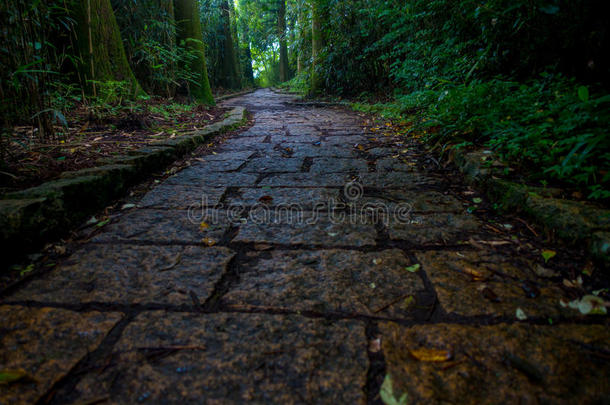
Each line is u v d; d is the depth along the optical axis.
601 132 1.87
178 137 3.63
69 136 3.34
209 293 1.32
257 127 5.33
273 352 1.03
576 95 2.41
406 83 6.39
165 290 1.34
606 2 2.52
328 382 0.93
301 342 1.07
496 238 1.71
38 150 2.62
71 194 1.88
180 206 2.18
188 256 1.59
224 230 1.85
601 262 1.40
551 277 1.38
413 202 2.21
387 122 5.20
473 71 3.92
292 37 11.06
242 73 22.31
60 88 4.08
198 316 1.19
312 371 0.96
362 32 7.96
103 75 4.97
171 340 1.08
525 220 1.85
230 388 0.91
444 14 4.37
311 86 10.12
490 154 2.52
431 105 4.09
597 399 0.86
